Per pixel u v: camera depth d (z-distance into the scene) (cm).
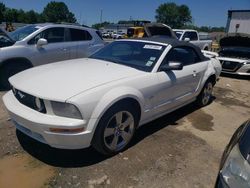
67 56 721
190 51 511
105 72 368
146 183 307
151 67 404
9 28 3050
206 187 310
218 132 465
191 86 500
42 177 306
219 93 755
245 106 643
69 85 318
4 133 399
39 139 319
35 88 317
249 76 1049
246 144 225
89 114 303
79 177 309
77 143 307
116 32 5691
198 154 380
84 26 796
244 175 206
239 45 1124
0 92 600
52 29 695
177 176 325
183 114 541
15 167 321
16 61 621
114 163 340
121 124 354
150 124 472
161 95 410
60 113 298
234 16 3269
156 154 369
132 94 348
